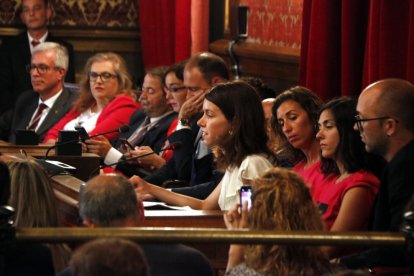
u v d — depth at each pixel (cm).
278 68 959
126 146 771
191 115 702
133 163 748
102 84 868
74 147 692
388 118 459
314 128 532
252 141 551
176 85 768
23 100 948
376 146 466
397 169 439
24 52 1140
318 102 538
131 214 409
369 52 648
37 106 934
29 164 459
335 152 489
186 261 393
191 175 679
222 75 717
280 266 367
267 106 619
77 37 1205
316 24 734
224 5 1100
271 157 555
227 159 554
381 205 447
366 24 705
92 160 691
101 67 868
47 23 1197
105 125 841
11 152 727
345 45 707
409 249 359
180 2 1106
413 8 604
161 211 527
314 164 526
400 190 435
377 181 480
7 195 395
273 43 973
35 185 456
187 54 1115
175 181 683
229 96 553
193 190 619
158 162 744
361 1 704
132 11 1210
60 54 916
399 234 360
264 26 994
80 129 764
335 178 502
